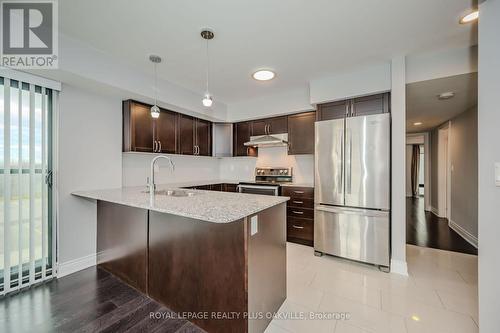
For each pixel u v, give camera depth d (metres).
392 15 1.74
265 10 1.69
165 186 3.50
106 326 1.65
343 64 2.58
